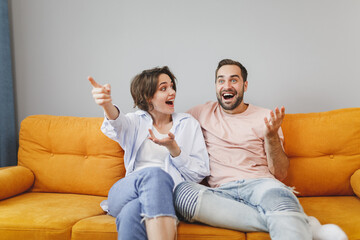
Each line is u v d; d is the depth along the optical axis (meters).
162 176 1.21
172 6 2.13
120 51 2.19
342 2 2.00
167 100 1.59
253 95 2.08
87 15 2.22
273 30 2.05
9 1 2.28
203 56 2.11
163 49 2.14
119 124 1.47
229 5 2.08
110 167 1.77
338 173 1.66
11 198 1.66
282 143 1.64
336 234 1.10
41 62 2.27
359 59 1.99
